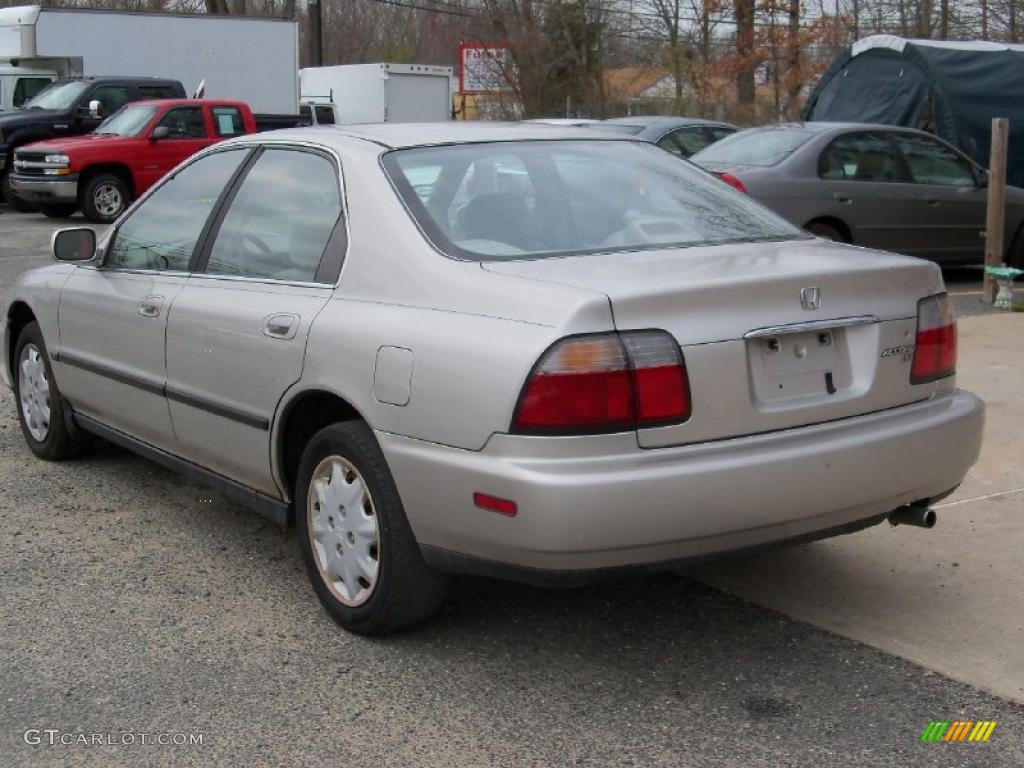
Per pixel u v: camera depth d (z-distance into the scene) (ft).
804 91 102.73
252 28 82.12
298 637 13.74
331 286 13.75
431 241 13.04
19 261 45.55
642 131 47.60
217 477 15.97
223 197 16.21
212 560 16.14
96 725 11.80
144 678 12.75
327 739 11.53
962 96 50.44
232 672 12.89
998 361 27.07
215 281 15.62
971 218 38.50
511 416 11.30
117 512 18.04
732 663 13.11
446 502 11.89
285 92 84.33
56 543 16.72
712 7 102.63
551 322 11.32
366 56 178.81
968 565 15.81
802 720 11.88
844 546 16.56
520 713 12.02
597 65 115.44
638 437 11.34
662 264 12.57
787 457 11.87
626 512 11.16
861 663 13.11
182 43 79.77
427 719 11.90
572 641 13.65
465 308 12.13
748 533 11.84
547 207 14.03
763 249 13.61
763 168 35.32
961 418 13.47
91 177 60.95
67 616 14.29
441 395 11.87
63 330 18.93
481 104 119.96
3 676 12.78
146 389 16.71
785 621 14.19
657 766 11.03
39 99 69.31
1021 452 20.45
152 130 62.23
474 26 128.57
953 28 110.63
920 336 13.30
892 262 13.21
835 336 12.66
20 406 21.06
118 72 77.97
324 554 13.91
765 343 12.11
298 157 15.26
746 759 11.17
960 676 12.80
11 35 76.02
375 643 13.56
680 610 14.49
